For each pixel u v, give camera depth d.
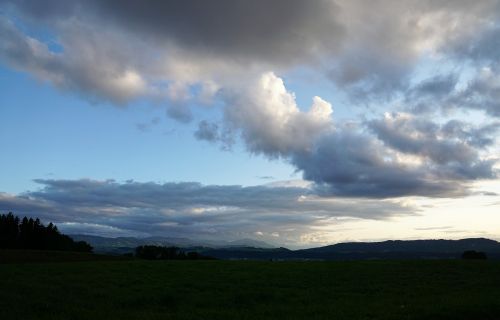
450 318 19.64
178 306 23.80
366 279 35.88
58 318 18.92
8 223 129.88
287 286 32.25
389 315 20.00
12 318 18.89
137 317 19.48
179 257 109.38
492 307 21.56
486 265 45.28
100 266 44.12
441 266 44.69
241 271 41.06
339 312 21.27
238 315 20.59
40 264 46.16
